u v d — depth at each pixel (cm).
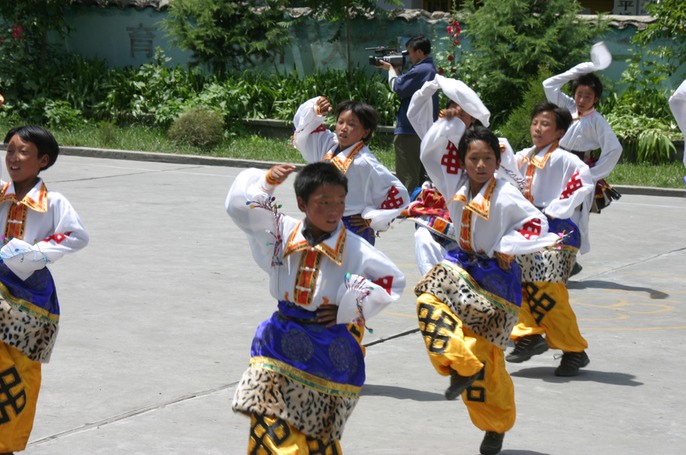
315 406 440
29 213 519
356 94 2062
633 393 672
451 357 511
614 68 1988
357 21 2145
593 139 920
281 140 2097
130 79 2236
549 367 739
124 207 1383
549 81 968
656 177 1734
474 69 1955
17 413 496
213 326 805
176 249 1109
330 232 454
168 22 2205
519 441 575
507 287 539
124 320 815
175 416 599
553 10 1908
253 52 2227
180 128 2016
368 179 680
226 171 1825
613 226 1359
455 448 562
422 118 736
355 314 445
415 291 543
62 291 905
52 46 2353
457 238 558
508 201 536
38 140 520
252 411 436
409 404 639
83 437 560
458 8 2547
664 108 1922
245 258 1073
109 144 2017
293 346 442
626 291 986
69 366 688
